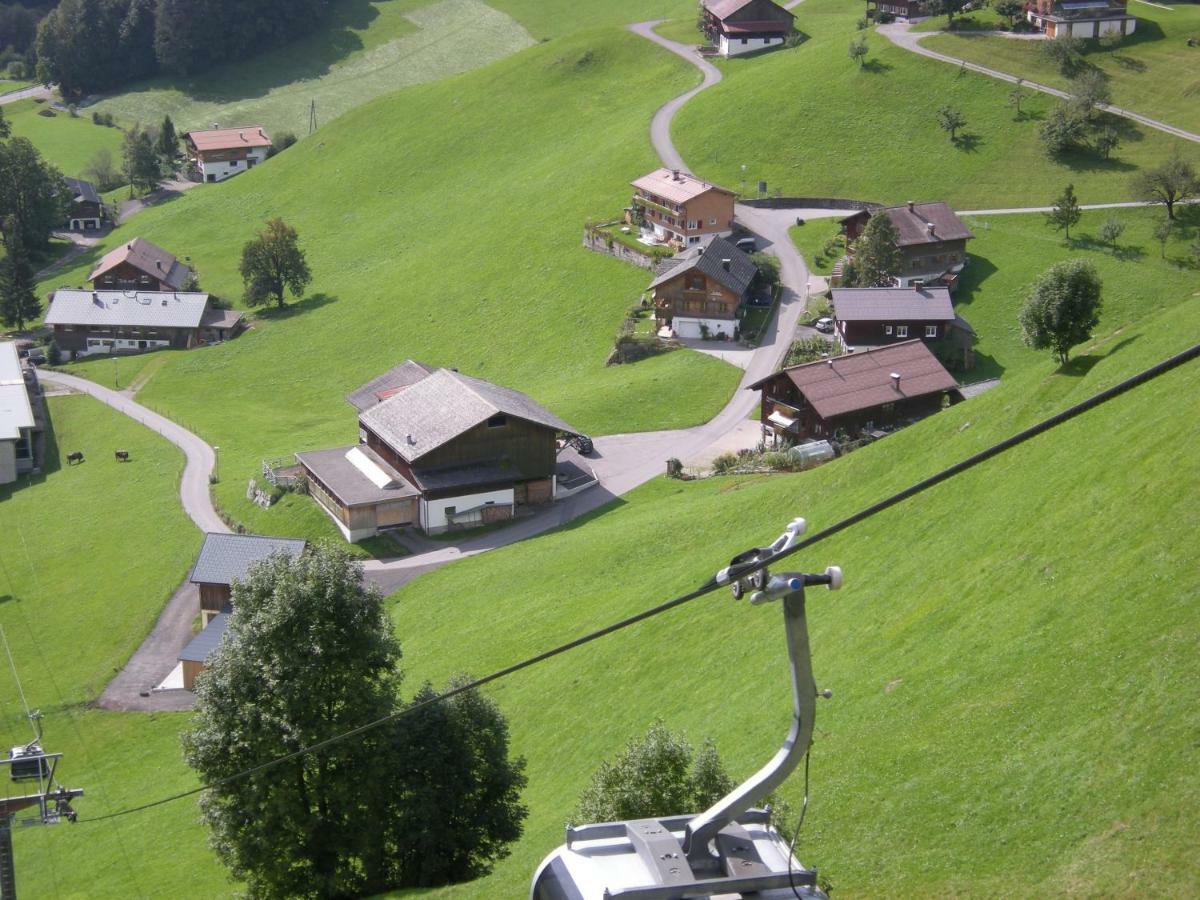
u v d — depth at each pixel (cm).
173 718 7294
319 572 3966
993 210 14188
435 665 6600
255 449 11894
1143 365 5606
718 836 1307
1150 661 3338
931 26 17888
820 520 6291
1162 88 15838
